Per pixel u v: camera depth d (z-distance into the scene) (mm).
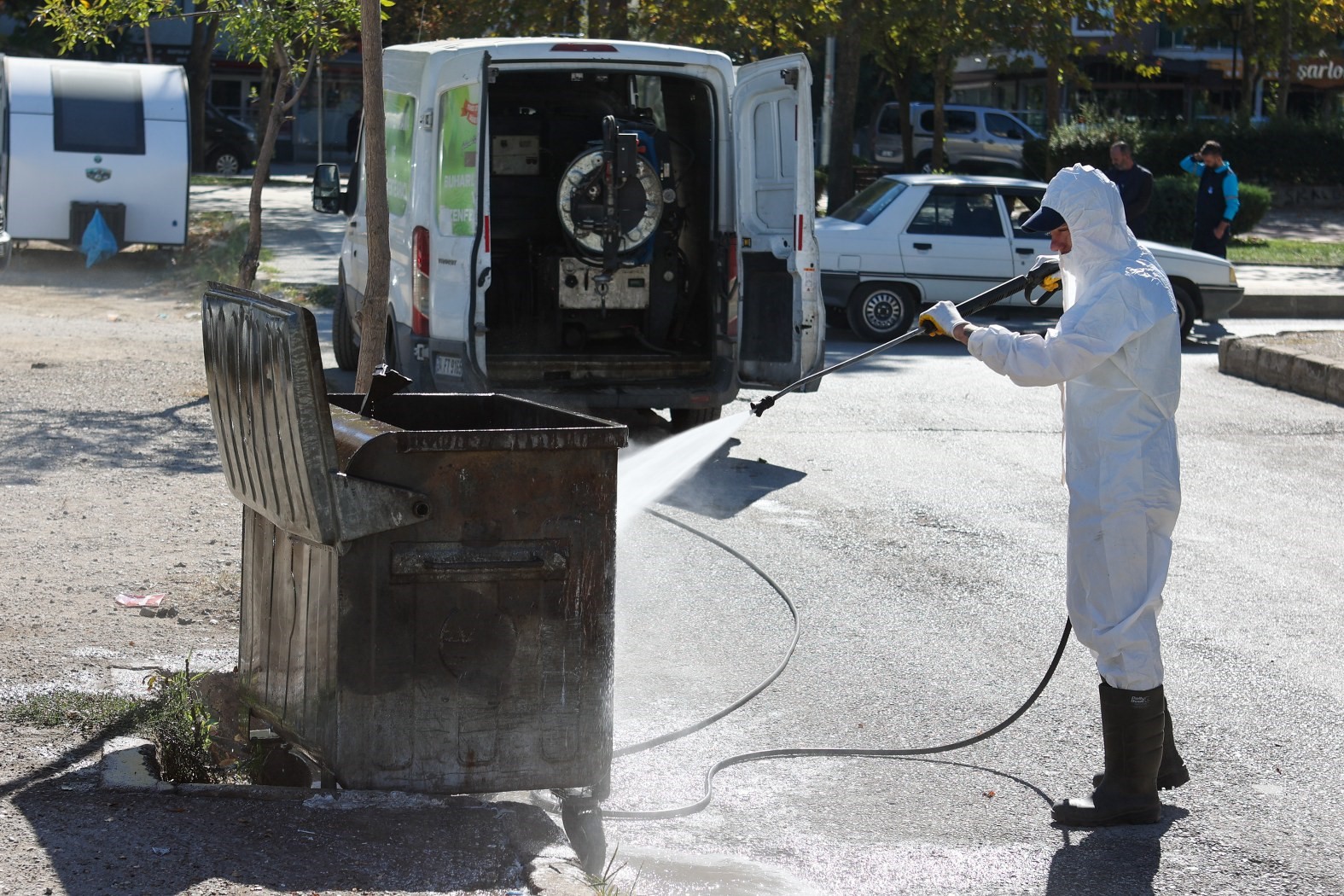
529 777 4301
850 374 14391
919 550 8094
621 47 9805
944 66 31453
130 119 21016
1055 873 4383
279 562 4480
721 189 10148
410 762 4211
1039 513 8969
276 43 12320
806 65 10453
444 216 9742
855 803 4852
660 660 6207
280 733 4574
